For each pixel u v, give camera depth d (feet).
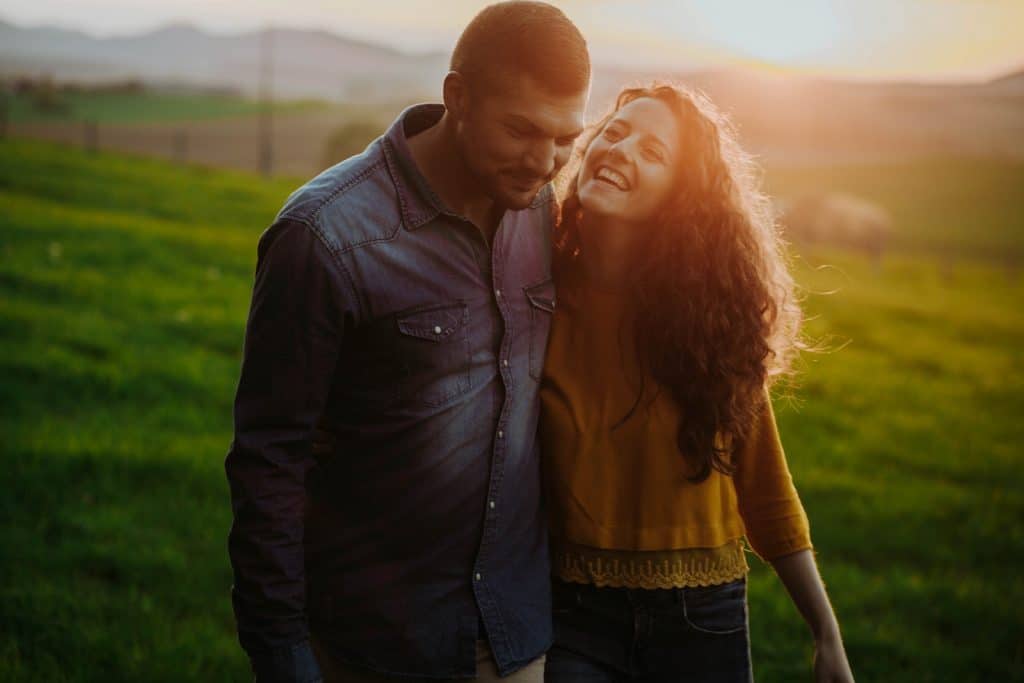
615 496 7.97
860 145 387.14
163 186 99.91
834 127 414.62
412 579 6.98
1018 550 26.81
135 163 119.14
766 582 20.61
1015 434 44.42
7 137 127.54
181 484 23.38
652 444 7.89
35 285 46.96
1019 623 20.54
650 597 7.95
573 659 7.98
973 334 75.25
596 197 7.65
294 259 6.45
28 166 96.94
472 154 6.44
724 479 8.23
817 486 31.07
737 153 8.26
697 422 7.77
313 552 7.15
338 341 6.63
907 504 30.17
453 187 6.87
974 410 48.96
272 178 131.44
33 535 19.11
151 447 25.98
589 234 7.90
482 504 7.10
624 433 7.89
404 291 6.68
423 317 6.76
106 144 218.59
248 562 6.64
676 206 7.79
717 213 7.78
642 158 7.68
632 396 7.91
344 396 6.93
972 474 36.55
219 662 14.64
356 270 6.53
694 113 7.80
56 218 67.72
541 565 7.64
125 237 65.16
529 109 6.17
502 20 6.22
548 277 7.65
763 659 16.94
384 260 6.62
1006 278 126.00
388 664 7.02
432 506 6.92
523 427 7.36
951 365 60.70
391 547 6.97
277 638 6.68
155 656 14.51
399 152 6.79
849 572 22.79
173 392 33.47
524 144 6.30
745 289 7.84
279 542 6.63
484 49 6.21
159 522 21.08
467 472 7.00
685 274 7.71
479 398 7.02
